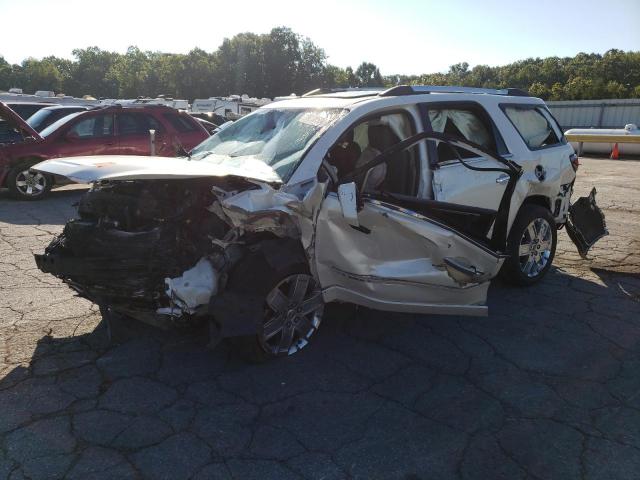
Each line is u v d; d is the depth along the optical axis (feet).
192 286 10.85
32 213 28.37
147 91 252.01
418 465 8.95
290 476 8.64
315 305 12.55
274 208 10.91
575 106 101.30
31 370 11.68
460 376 11.83
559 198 18.31
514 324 14.56
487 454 9.23
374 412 10.43
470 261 13.09
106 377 11.50
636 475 8.74
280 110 14.98
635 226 26.58
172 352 12.63
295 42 231.30
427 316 14.96
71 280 11.89
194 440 9.48
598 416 10.37
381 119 13.51
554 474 8.76
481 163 15.15
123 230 11.23
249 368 11.96
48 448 9.16
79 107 42.57
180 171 10.92
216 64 230.27
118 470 8.67
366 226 11.98
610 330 14.24
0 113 31.12
